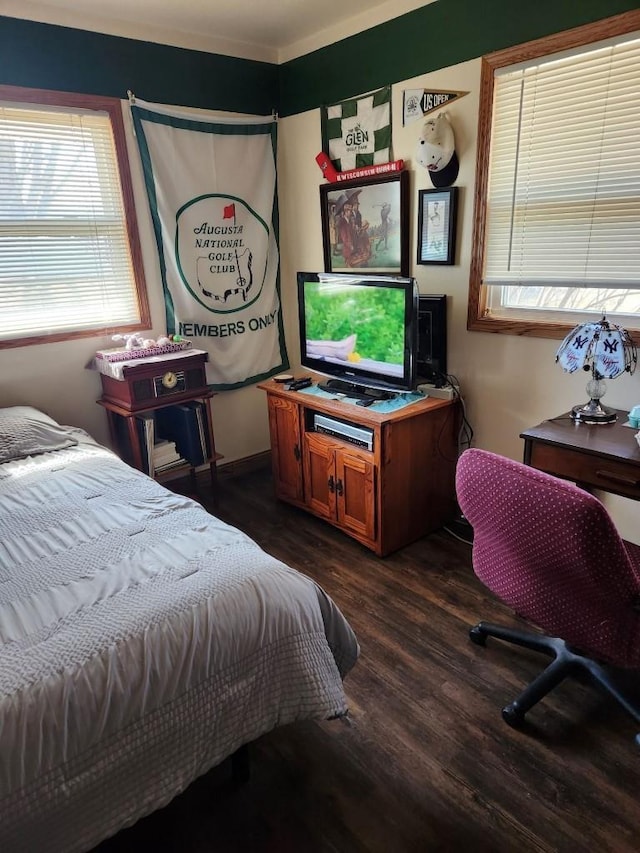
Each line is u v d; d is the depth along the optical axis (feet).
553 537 4.55
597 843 4.52
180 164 10.14
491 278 8.29
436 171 8.48
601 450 6.04
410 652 6.71
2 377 9.10
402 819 4.76
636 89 6.45
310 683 4.53
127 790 3.68
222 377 11.55
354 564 8.63
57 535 5.38
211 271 10.94
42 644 3.84
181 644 3.99
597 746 5.41
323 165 10.34
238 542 5.25
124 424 10.07
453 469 9.39
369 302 8.73
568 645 6.15
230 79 10.52
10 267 8.93
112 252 9.87
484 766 5.22
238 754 5.00
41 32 8.44
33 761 3.33
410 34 8.50
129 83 9.39
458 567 8.46
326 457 9.19
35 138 8.77
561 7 6.79
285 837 4.65
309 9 8.91
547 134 7.30
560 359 6.98
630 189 6.72
